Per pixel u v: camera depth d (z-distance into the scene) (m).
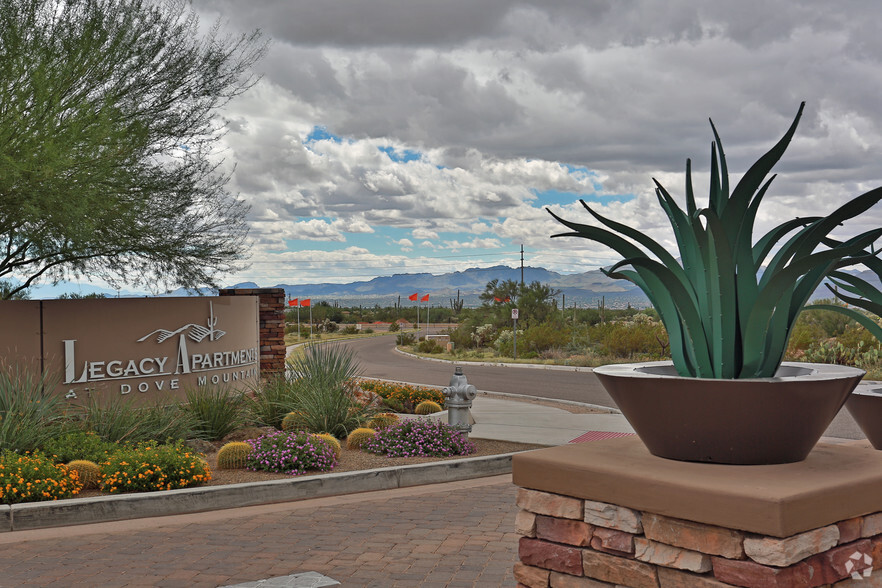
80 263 14.35
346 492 9.14
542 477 3.13
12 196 11.53
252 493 8.59
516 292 58.59
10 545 7.02
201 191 14.32
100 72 12.05
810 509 2.51
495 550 6.70
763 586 2.49
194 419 11.96
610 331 37.00
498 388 21.75
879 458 2.96
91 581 5.96
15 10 11.45
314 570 6.18
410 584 5.82
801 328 26.52
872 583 2.77
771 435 2.79
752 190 2.88
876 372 20.95
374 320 123.44
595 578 2.99
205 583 5.88
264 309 17.55
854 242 2.91
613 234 3.22
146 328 13.50
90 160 11.20
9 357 11.95
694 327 3.03
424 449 10.96
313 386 13.05
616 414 15.55
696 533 2.66
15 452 9.05
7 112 11.01
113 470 8.77
